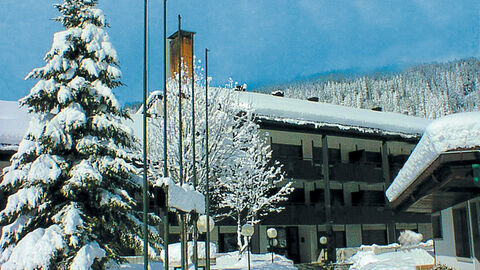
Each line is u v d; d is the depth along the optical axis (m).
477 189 12.79
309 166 36.62
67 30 17.39
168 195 12.03
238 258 27.98
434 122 11.25
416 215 40.25
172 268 22.03
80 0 17.97
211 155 24.33
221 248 33.22
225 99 27.30
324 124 36.91
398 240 39.66
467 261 14.98
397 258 22.41
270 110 35.56
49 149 16.28
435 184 12.45
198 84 27.14
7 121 27.50
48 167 15.68
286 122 35.31
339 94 182.88
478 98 174.50
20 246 14.70
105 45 17.52
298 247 37.91
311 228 37.34
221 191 29.67
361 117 41.44
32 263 14.36
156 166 23.53
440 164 11.16
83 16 17.64
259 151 29.48
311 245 37.03
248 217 29.95
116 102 16.91
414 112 174.50
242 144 26.83
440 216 18.50
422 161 12.28
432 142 11.14
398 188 15.62
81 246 15.18
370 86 188.88
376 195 39.44
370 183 39.66
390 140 40.84
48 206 15.88
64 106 16.73
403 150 43.25
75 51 17.48
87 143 16.16
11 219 16.17
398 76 190.25
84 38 17.20
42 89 16.41
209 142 24.36
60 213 15.54
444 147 10.89
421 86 184.75
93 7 18.17
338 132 37.97
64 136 16.08
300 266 31.84
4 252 15.35
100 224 16.31
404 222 39.56
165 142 13.33
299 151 38.12
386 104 178.88
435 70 188.88
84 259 14.55
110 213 16.55
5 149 24.94
